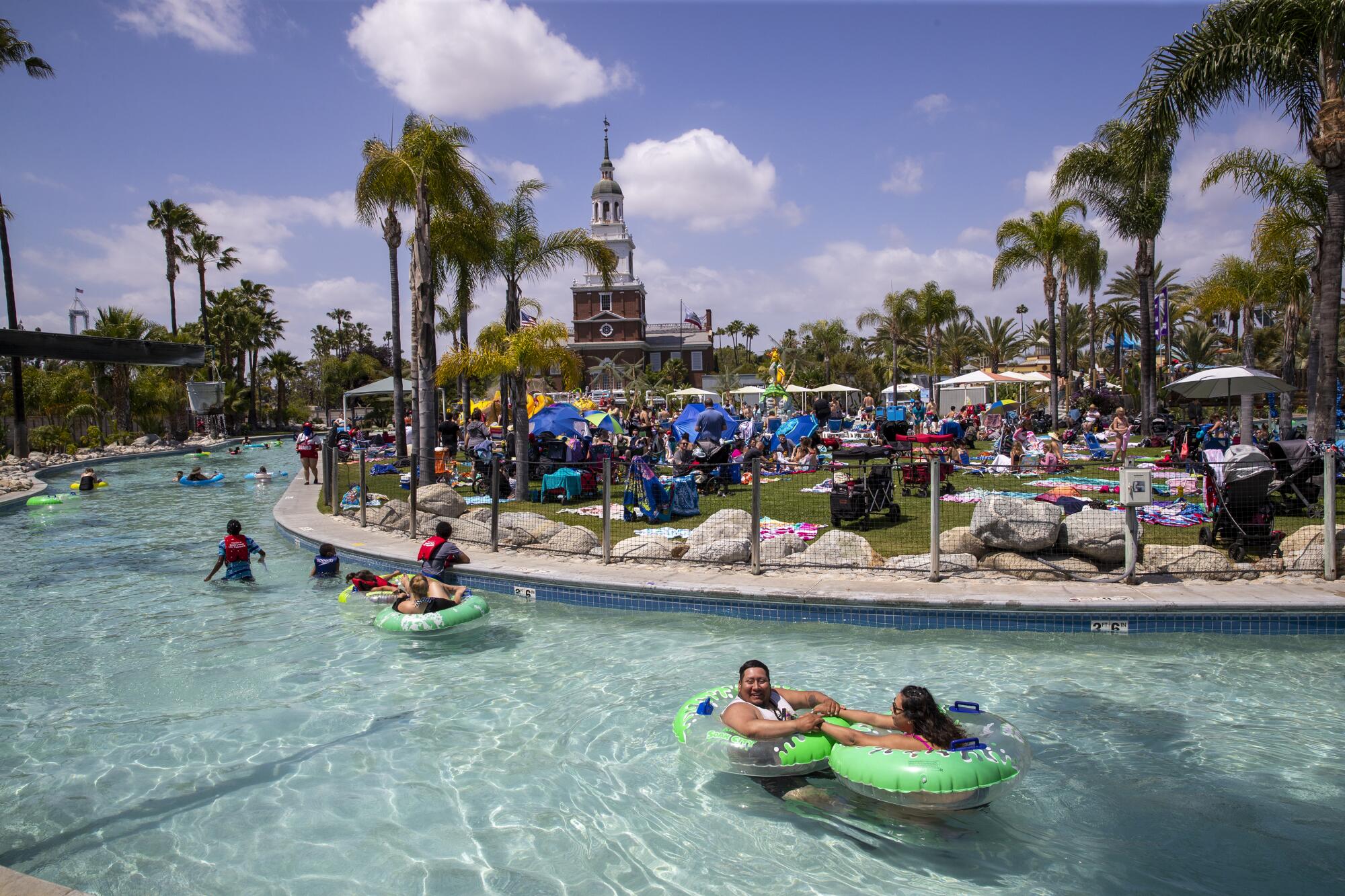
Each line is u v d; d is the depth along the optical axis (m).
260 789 4.86
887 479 11.90
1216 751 5.10
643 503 12.96
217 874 3.97
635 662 7.00
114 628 8.23
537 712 5.99
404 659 7.23
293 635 7.97
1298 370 41.31
